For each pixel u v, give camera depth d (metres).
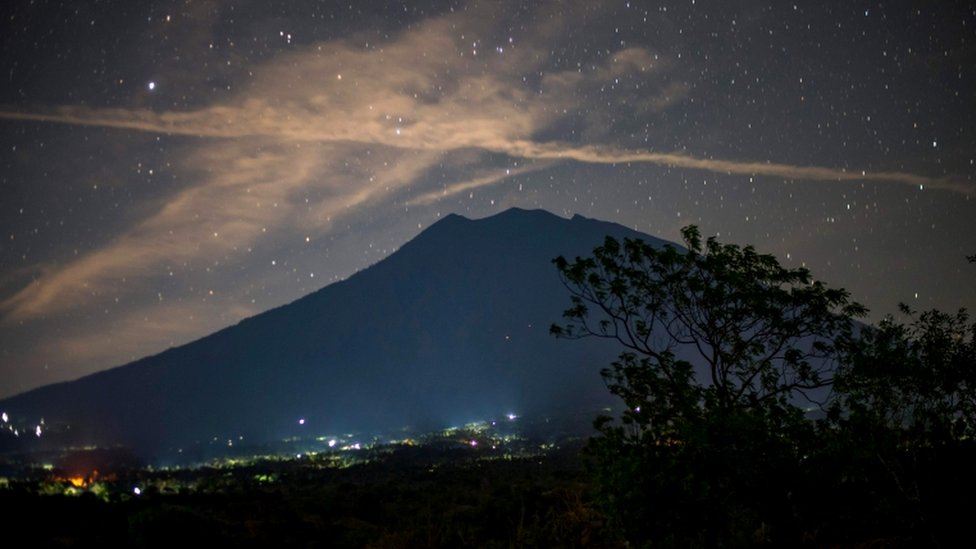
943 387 7.40
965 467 7.60
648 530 7.98
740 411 8.02
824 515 8.06
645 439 8.35
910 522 7.86
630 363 9.27
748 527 8.67
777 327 8.98
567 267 9.70
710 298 9.14
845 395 8.04
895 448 7.52
